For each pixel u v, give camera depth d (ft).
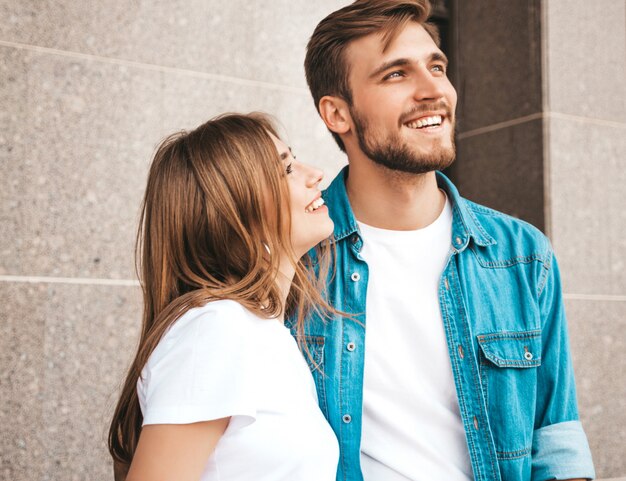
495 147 10.18
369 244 6.26
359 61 6.17
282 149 5.64
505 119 10.07
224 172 5.20
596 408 9.64
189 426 4.44
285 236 5.36
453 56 10.82
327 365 6.00
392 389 5.94
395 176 6.09
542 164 9.58
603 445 9.63
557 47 9.73
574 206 9.69
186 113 8.51
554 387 6.24
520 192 9.84
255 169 5.24
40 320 7.66
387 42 6.03
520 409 6.06
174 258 5.27
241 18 8.90
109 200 8.06
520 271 6.33
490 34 10.31
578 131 9.80
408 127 5.99
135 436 5.12
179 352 4.60
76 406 7.76
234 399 4.48
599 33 10.08
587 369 9.62
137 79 8.29
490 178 10.24
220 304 4.83
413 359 6.01
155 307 5.29
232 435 4.66
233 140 5.27
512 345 6.12
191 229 5.24
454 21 10.80
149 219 5.42
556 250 9.50
